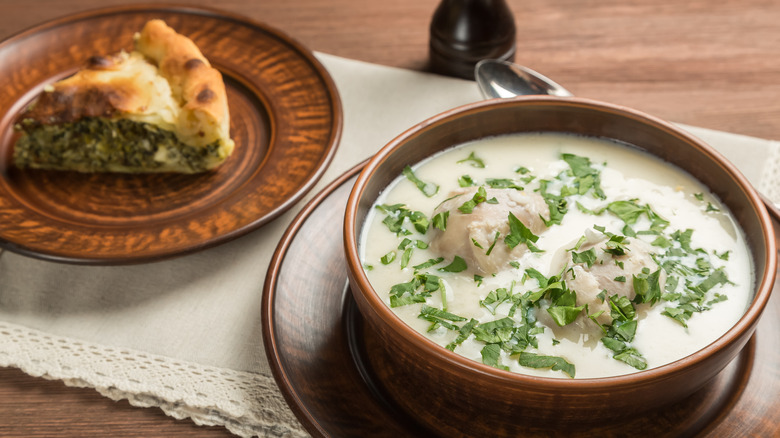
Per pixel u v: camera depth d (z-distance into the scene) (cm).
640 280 56
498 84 75
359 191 58
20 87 76
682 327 56
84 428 59
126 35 79
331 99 73
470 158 63
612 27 83
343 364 58
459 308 57
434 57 79
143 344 62
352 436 55
